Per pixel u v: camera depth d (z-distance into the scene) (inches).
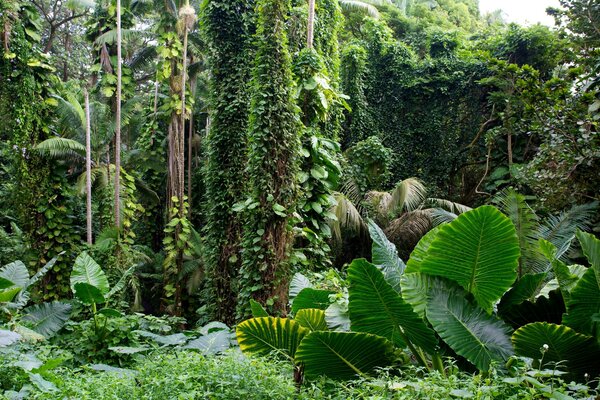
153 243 688.4
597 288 152.4
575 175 304.0
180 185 552.1
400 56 604.1
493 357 150.9
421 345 167.9
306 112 327.9
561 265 165.5
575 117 295.3
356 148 515.8
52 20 865.5
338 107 440.5
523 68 353.4
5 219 635.5
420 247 187.0
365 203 469.1
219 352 236.8
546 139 327.9
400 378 143.0
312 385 152.3
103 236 474.3
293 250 297.0
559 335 141.9
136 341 284.7
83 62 924.0
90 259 308.5
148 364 180.1
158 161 612.7
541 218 340.5
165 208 637.9
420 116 590.2
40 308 305.9
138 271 586.6
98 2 573.0
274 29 291.7
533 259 255.1
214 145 376.5
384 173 514.6
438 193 555.2
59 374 177.0
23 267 316.8
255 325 181.8
